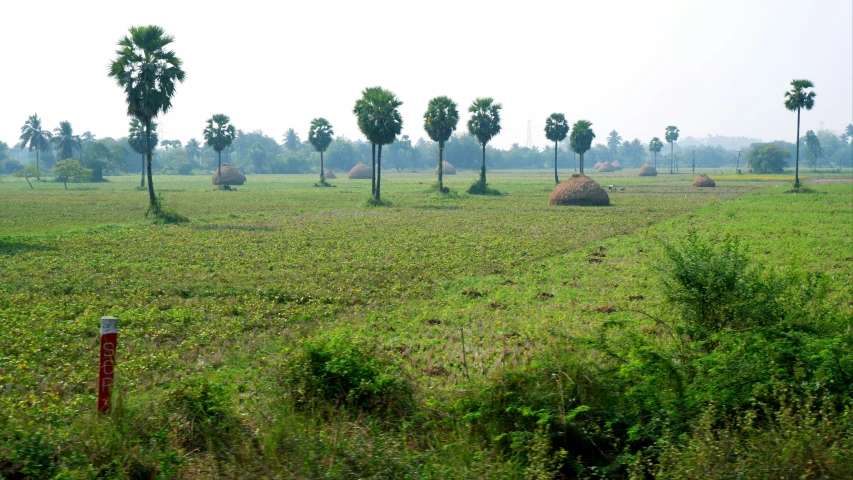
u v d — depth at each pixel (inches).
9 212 1921.8
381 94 2167.8
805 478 255.6
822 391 304.5
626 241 1190.9
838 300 638.5
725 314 392.2
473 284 785.6
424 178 5639.8
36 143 5531.5
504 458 287.3
